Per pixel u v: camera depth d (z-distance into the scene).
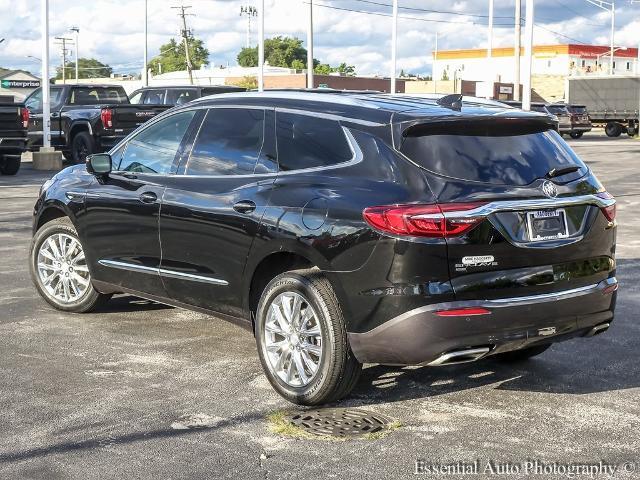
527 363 6.29
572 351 6.62
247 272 5.70
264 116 5.90
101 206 6.89
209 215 5.93
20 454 4.52
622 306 8.08
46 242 7.57
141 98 25.11
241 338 6.84
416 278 4.84
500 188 4.98
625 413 5.23
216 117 6.25
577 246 5.23
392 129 5.13
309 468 4.36
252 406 5.30
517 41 44.44
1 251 10.59
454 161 5.02
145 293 6.71
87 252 7.13
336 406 5.33
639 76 50.12
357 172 5.20
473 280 4.91
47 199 7.44
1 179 20.22
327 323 5.12
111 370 5.97
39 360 6.18
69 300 7.53
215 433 4.84
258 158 5.82
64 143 23.50
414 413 5.20
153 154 6.62
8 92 66.69
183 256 6.21
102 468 4.34
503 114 5.20
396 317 4.89
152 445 4.65
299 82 81.44
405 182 4.96
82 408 5.21
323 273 5.21
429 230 4.80
